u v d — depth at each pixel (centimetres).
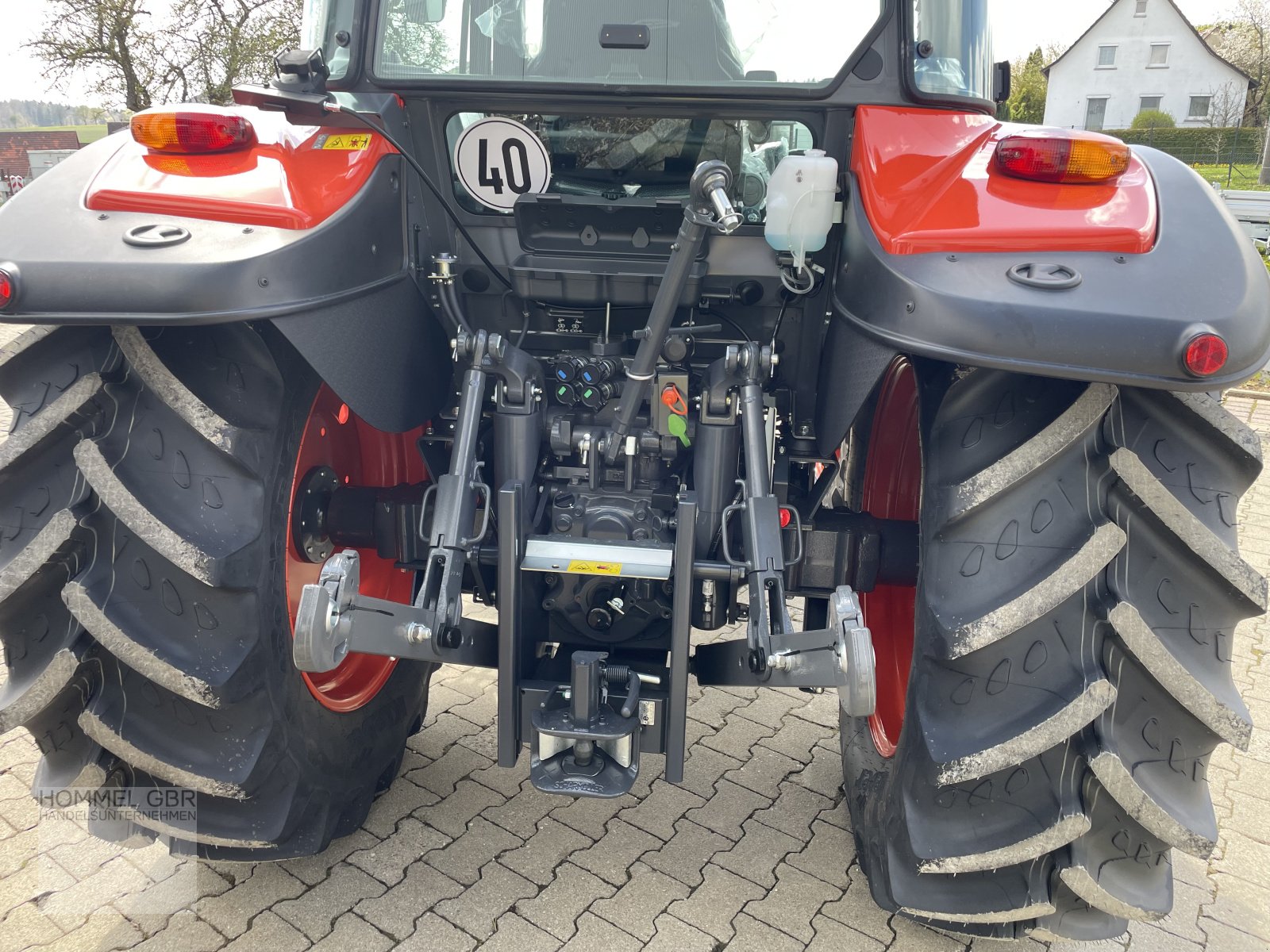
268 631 192
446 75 218
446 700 327
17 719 179
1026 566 169
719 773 291
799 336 235
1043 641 170
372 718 251
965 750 171
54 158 2917
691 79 212
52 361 183
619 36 211
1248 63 5262
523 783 282
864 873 240
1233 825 272
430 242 231
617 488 223
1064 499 169
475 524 215
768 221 201
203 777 189
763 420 205
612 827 263
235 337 190
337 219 189
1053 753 176
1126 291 157
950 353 161
